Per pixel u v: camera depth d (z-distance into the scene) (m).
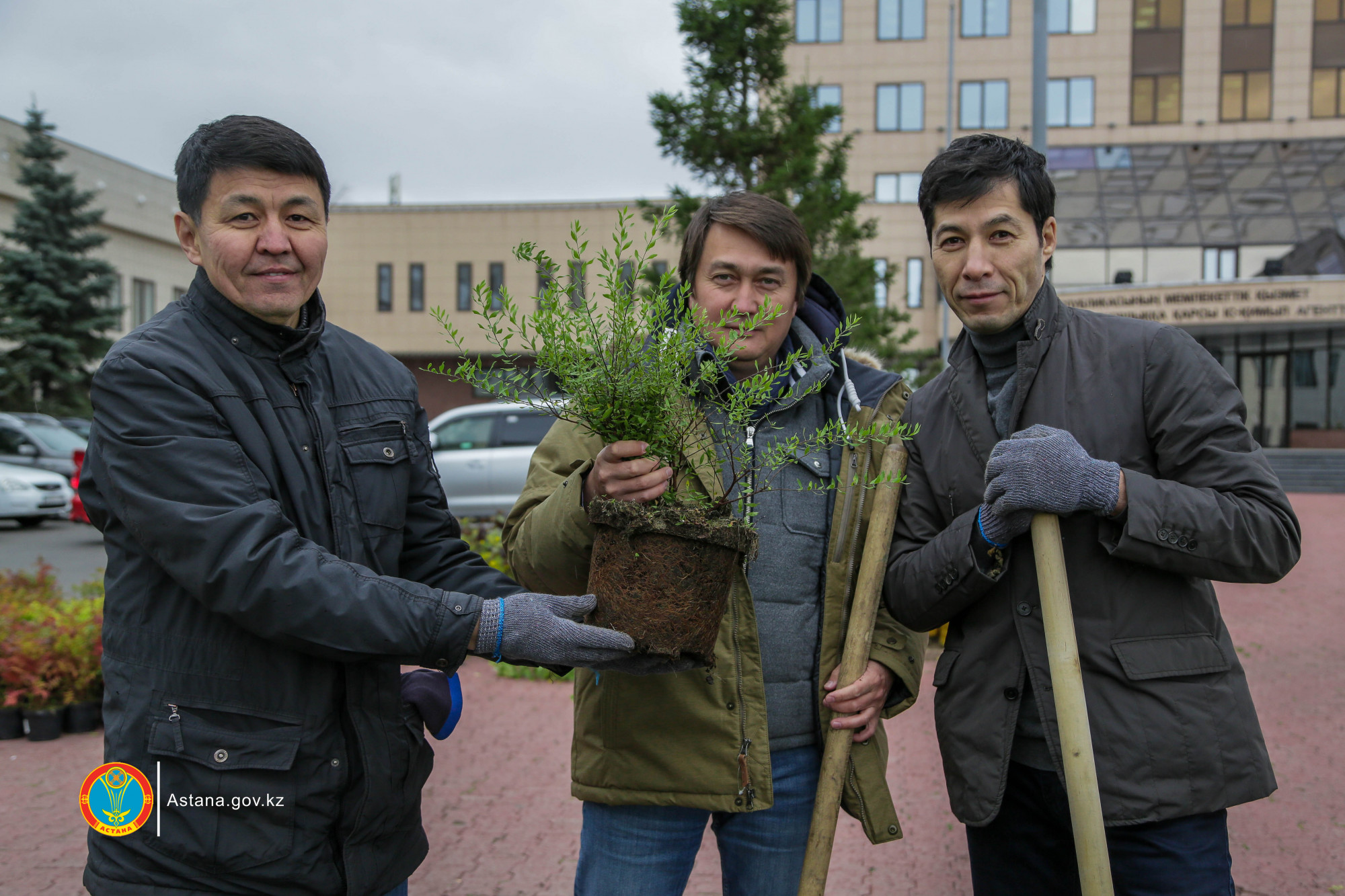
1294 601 8.91
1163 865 1.72
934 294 32.59
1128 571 1.76
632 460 1.63
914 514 2.04
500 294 1.59
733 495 1.96
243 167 1.63
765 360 2.10
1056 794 1.81
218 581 1.49
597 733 1.98
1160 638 1.75
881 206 32.88
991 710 1.85
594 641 1.56
